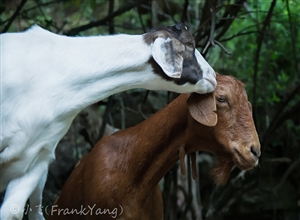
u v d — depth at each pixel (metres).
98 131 4.34
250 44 5.14
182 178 4.58
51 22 4.15
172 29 2.09
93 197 2.40
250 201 5.42
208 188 5.35
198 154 5.29
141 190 2.42
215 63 5.42
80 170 2.58
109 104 4.11
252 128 2.24
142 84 2.07
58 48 2.03
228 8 3.88
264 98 4.95
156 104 5.08
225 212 4.65
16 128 1.93
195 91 2.13
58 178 5.00
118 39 2.07
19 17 4.79
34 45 2.03
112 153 2.45
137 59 2.03
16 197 2.00
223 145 2.24
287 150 5.44
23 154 1.96
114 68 2.02
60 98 1.98
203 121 2.15
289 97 4.20
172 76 1.97
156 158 2.40
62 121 2.02
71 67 2.00
